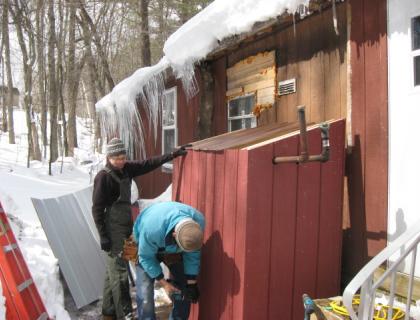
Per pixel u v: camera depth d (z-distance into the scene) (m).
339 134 3.35
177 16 16.25
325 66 3.80
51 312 3.96
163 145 7.67
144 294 3.53
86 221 5.13
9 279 3.37
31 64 13.62
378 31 3.21
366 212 3.32
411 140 2.97
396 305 2.89
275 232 3.12
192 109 6.58
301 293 3.23
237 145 3.38
